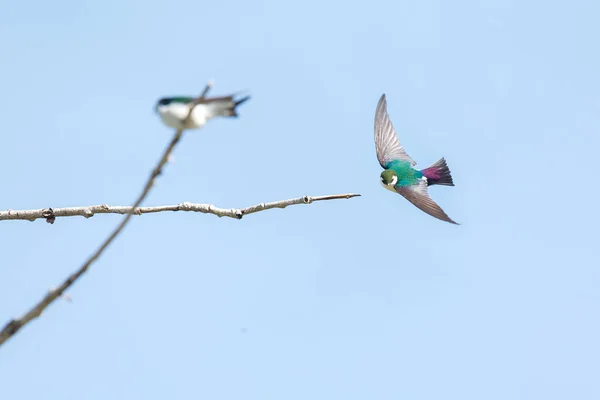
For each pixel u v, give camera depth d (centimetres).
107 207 1236
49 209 1233
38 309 625
